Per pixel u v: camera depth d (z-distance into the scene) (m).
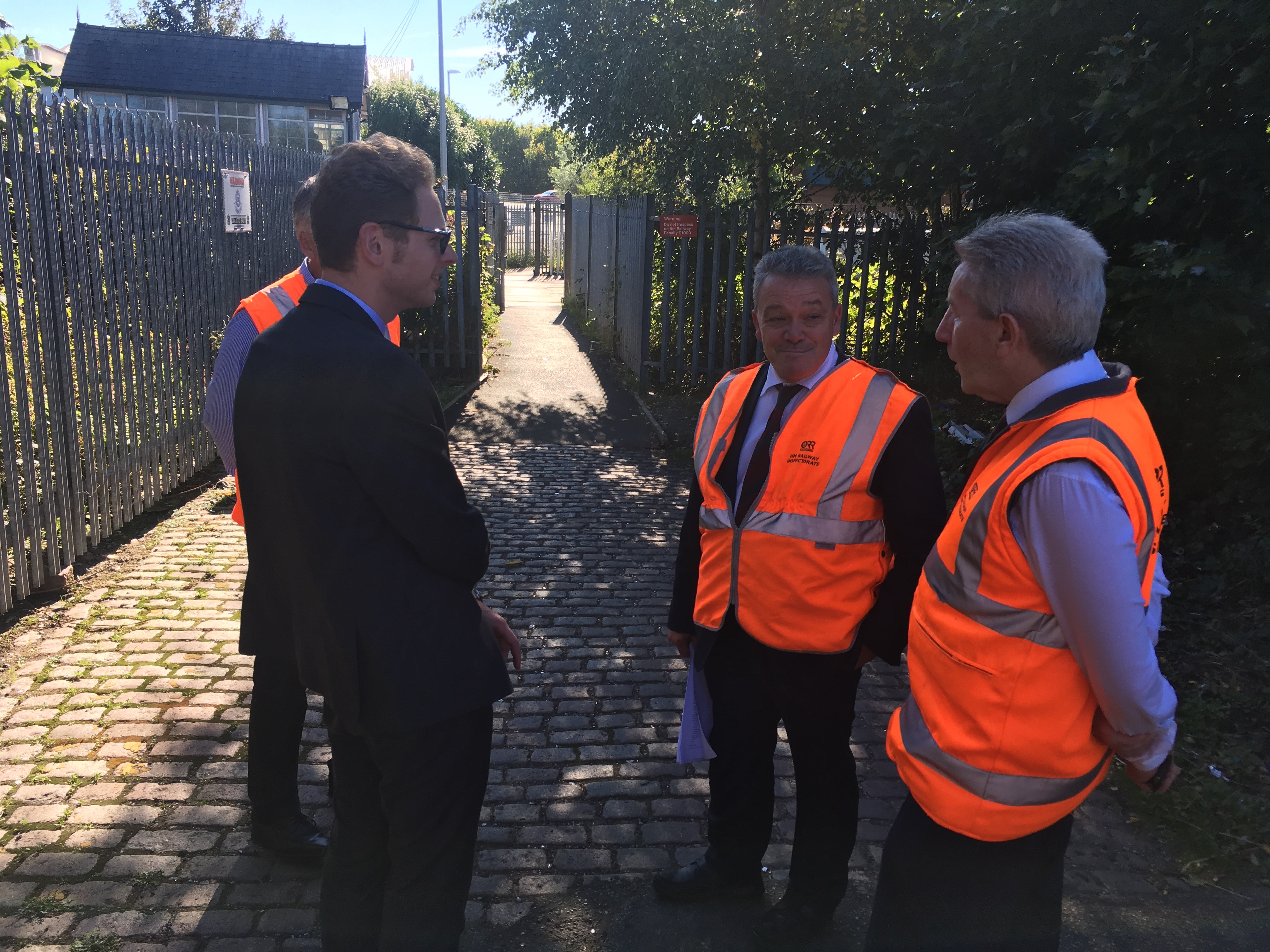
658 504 6.62
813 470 2.14
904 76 9.04
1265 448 4.26
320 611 1.75
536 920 2.51
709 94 9.38
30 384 4.29
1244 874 2.75
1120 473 1.33
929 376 9.62
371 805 1.98
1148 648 1.33
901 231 9.46
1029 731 1.45
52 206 4.45
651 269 10.36
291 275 2.80
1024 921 1.58
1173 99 4.47
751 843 2.50
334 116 23.69
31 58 5.19
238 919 2.44
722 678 2.40
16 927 2.37
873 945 1.69
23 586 4.22
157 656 3.88
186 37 23.47
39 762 3.09
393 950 1.86
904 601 2.08
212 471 6.61
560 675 3.94
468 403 9.63
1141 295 4.64
